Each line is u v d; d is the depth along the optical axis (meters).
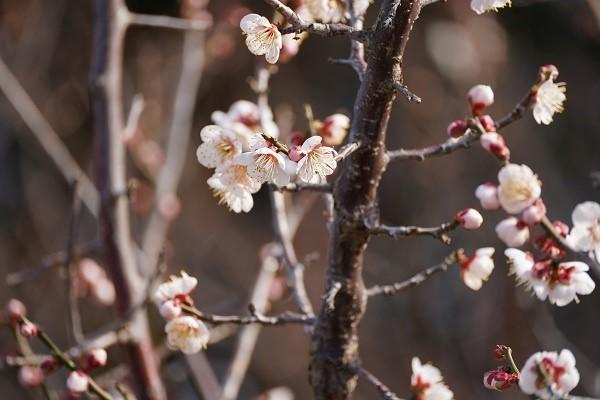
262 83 4.15
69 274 4.46
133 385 5.00
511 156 9.92
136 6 10.42
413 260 9.66
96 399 4.73
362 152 3.09
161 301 3.24
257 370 10.07
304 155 2.71
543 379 2.71
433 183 9.89
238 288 10.54
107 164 5.03
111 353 7.08
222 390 4.84
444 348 9.02
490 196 2.75
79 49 9.99
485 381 3.03
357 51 3.35
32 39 8.99
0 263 9.41
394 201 10.15
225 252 10.75
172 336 3.19
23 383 4.79
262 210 11.27
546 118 3.00
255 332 5.04
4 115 8.99
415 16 2.93
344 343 3.36
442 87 9.98
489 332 8.62
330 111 10.97
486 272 3.13
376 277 9.85
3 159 9.62
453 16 10.02
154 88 9.04
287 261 4.03
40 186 9.61
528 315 6.77
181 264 10.31
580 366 6.75
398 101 10.20
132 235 6.97
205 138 3.07
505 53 10.21
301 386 10.10
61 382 6.02
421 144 10.05
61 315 9.12
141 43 9.99
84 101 10.06
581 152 10.37
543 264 2.84
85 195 6.21
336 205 3.20
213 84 10.79
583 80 10.66
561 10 10.52
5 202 9.55
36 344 8.88
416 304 9.45
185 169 10.80
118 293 4.92
